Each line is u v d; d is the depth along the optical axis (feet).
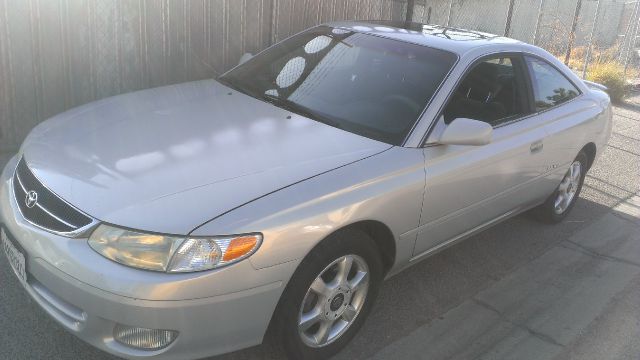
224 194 8.58
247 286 8.28
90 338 8.32
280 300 8.87
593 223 17.61
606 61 44.19
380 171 10.05
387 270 11.14
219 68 21.79
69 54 18.24
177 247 7.91
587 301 13.08
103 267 7.91
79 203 8.41
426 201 10.89
